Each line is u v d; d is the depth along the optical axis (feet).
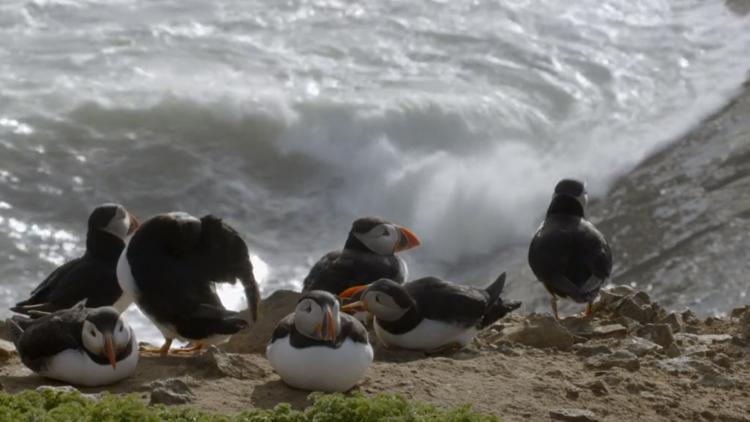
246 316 35.45
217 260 33.17
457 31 81.97
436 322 33.76
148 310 32.71
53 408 25.75
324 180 66.90
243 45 77.61
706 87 75.92
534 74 77.20
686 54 81.00
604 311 39.93
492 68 77.71
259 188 65.87
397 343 34.17
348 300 35.12
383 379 30.96
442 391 30.45
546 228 40.22
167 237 32.78
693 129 69.97
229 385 30.14
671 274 56.49
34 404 25.93
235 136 68.54
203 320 32.17
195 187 65.16
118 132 67.77
